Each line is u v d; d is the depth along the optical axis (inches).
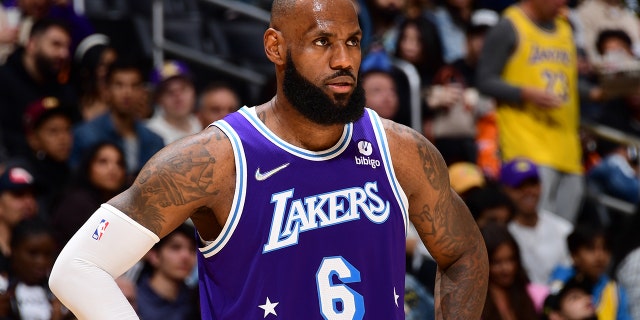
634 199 756.0
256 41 841.5
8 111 651.5
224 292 273.1
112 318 266.5
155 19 758.5
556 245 627.5
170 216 270.2
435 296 300.5
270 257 269.0
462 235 297.4
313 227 271.1
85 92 676.7
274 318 268.5
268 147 273.1
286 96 271.1
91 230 270.2
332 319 269.0
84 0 816.9
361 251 273.4
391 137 285.7
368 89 660.1
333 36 266.1
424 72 750.5
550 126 664.4
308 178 273.1
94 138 628.7
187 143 272.5
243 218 269.4
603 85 714.8
